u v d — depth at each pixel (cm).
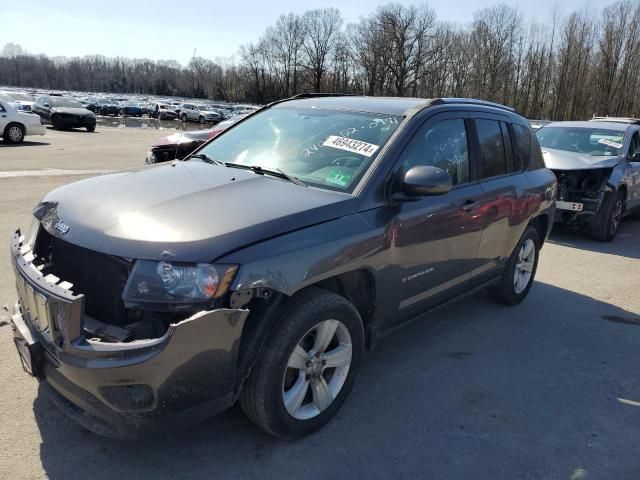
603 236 870
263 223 272
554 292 601
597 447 319
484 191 426
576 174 860
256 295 260
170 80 16225
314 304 285
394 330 370
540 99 7019
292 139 381
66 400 270
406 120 366
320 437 309
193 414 256
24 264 284
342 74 9869
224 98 13212
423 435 318
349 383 326
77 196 308
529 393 375
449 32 8306
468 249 416
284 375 281
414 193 321
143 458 283
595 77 6481
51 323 251
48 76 17250
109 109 6078
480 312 520
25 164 1394
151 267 247
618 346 462
